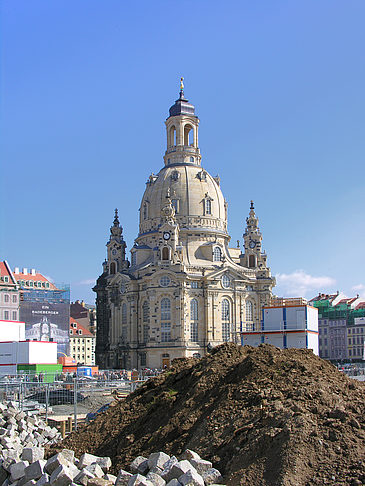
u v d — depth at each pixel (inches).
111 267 7283.5
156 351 6240.2
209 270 6520.7
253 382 1307.8
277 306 4274.1
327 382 1270.9
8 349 4530.0
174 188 6870.1
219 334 6407.5
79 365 5772.6
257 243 7175.2
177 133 7224.4
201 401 1369.3
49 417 2349.9
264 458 1050.7
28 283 7317.9
